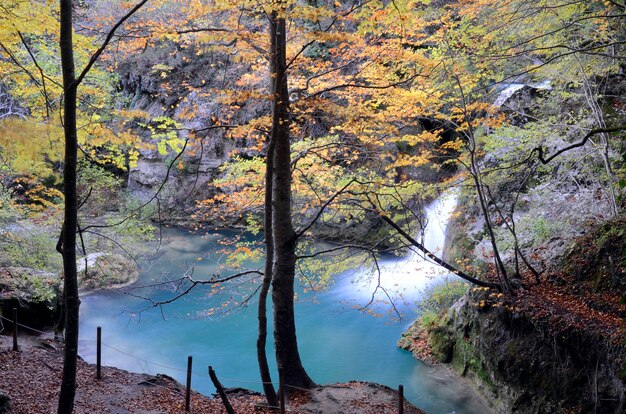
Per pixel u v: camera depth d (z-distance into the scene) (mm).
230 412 8883
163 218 27094
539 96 18328
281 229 11602
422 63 11953
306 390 11219
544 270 13594
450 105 18516
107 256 20609
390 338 16547
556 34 14750
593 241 13195
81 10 22516
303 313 18484
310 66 13039
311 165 13773
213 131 26469
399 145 20797
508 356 12023
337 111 11406
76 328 7348
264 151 24344
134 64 29672
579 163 15641
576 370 10727
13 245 15914
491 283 12961
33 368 10578
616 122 15945
